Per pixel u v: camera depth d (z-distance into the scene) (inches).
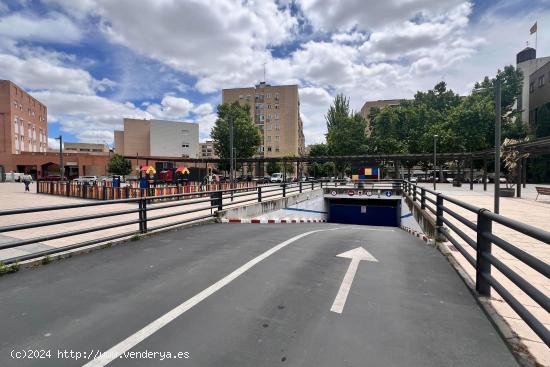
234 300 150.0
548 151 798.5
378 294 157.9
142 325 125.3
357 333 118.5
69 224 402.0
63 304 145.8
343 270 199.2
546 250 251.1
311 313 135.9
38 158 2669.8
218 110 2652.6
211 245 270.5
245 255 235.3
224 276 185.2
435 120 2159.2
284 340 113.7
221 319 130.4
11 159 2625.5
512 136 1905.8
